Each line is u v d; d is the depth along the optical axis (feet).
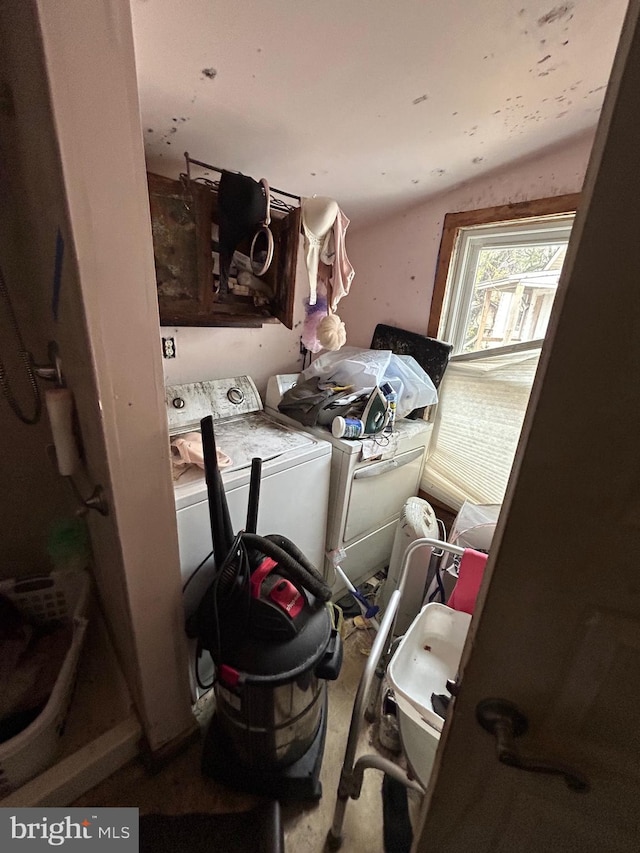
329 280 5.41
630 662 1.18
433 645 3.79
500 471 5.72
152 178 3.89
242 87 3.03
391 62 2.81
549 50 2.72
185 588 3.86
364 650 5.27
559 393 1.03
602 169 0.85
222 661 3.12
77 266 2.09
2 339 4.11
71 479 4.15
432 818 1.76
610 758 1.32
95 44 1.80
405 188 5.22
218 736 3.89
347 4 2.27
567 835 1.54
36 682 3.84
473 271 5.80
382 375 5.69
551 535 1.15
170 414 5.10
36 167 2.34
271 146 4.00
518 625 1.30
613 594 1.13
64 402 2.88
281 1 2.23
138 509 2.83
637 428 0.97
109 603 4.23
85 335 2.25
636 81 0.78
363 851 3.36
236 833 3.31
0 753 3.10
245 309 5.03
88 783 3.58
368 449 5.18
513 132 3.93
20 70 2.12
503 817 1.63
